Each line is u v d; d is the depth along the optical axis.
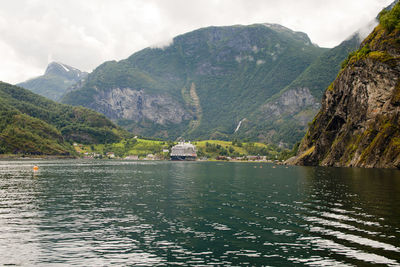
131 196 68.19
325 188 78.62
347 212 49.16
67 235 37.50
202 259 29.94
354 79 187.12
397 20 173.12
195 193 72.94
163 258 30.19
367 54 179.50
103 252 31.78
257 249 32.59
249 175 130.38
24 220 44.97
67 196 68.06
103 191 76.50
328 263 28.88
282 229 39.81
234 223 43.12
